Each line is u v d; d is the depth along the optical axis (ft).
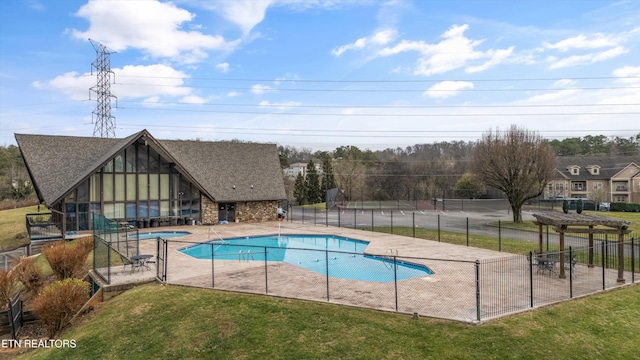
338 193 252.83
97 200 95.55
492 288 45.27
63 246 57.77
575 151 330.75
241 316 37.35
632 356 31.86
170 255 66.85
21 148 98.17
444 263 59.06
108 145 110.93
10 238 97.91
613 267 57.26
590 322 36.68
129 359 31.94
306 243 87.86
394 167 280.51
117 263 58.44
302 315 37.09
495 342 31.76
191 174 115.24
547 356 30.53
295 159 428.15
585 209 177.99
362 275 55.01
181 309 39.42
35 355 35.19
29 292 52.60
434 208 180.14
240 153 132.46
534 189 125.18
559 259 51.88
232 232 96.73
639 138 323.78
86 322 40.27
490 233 95.50
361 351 30.99
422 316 36.22
